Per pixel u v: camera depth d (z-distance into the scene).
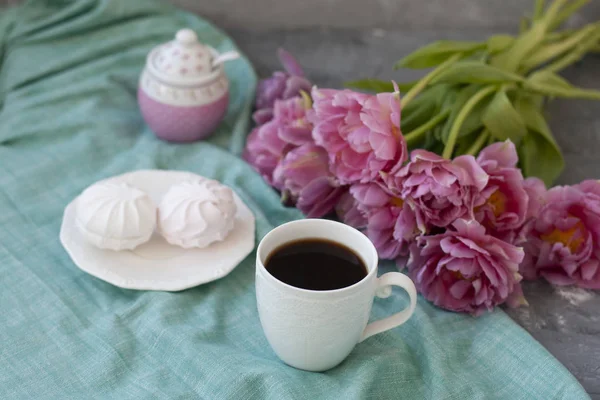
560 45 1.09
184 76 1.03
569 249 0.90
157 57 1.06
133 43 1.20
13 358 0.82
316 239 0.83
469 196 0.86
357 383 0.80
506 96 0.96
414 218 0.87
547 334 0.87
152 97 1.04
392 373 0.82
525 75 1.14
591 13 1.27
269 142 0.97
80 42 1.19
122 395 0.80
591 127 1.11
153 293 0.87
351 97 0.87
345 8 1.28
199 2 1.27
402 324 0.87
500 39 1.04
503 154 0.88
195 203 0.90
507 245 0.85
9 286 0.88
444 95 1.01
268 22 1.29
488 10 1.28
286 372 0.81
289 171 0.91
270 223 0.98
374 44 1.25
